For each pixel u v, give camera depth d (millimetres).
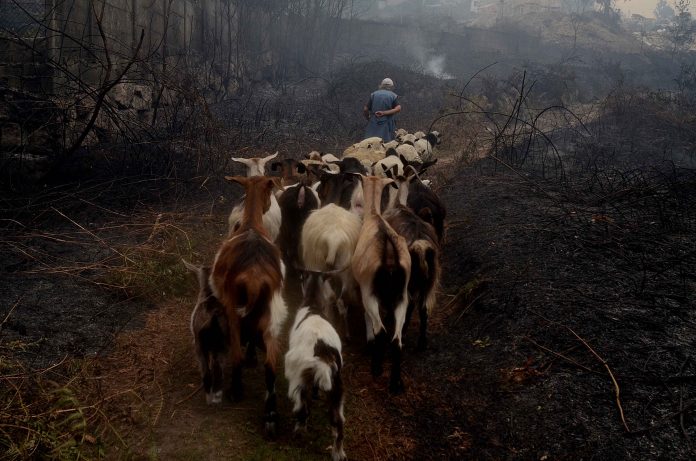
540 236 7129
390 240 4766
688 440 3750
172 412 4492
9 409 4070
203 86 16766
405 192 5938
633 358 4582
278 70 22844
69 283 6195
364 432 4375
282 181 7379
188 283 6520
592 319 5145
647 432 3857
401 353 4898
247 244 4406
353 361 5312
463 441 4176
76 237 7312
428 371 5074
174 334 5621
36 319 5453
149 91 13031
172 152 9844
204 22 18297
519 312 5445
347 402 4711
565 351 4781
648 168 11250
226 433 4289
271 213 6043
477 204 8945
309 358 3924
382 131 11977
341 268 5262
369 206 5246
